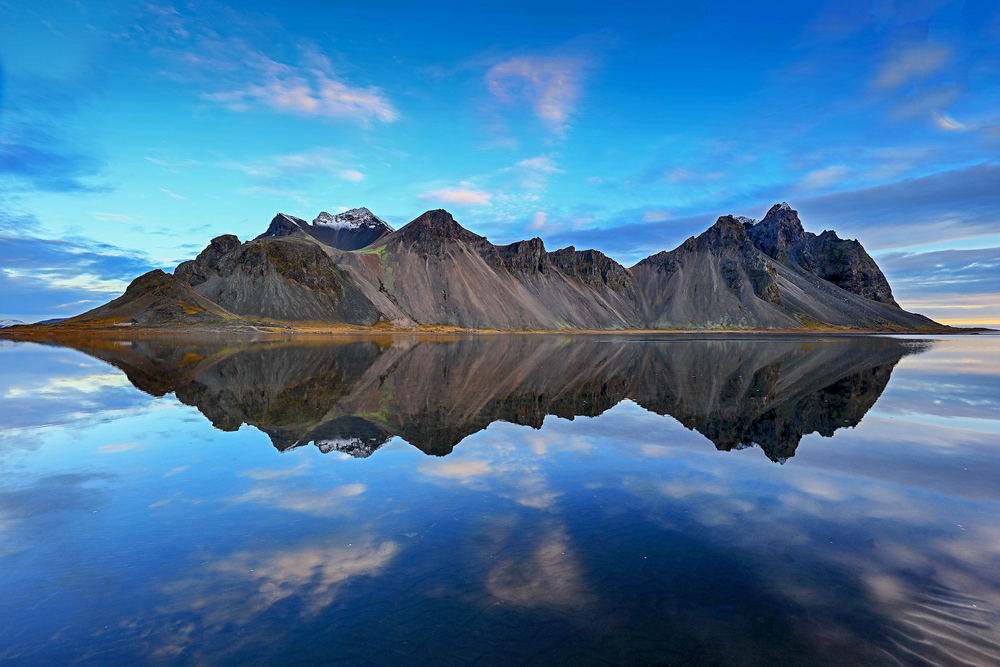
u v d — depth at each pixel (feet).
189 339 294.05
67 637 18.03
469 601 20.15
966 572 22.31
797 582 21.43
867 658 16.58
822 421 56.80
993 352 193.47
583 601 20.10
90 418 56.18
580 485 34.01
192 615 19.29
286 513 28.99
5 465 38.29
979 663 16.29
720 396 76.28
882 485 34.37
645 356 169.78
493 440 46.78
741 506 30.30
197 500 31.04
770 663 16.30
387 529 26.81
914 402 70.59
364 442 45.85
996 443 46.55
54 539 25.63
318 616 19.21
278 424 53.36
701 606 19.71
